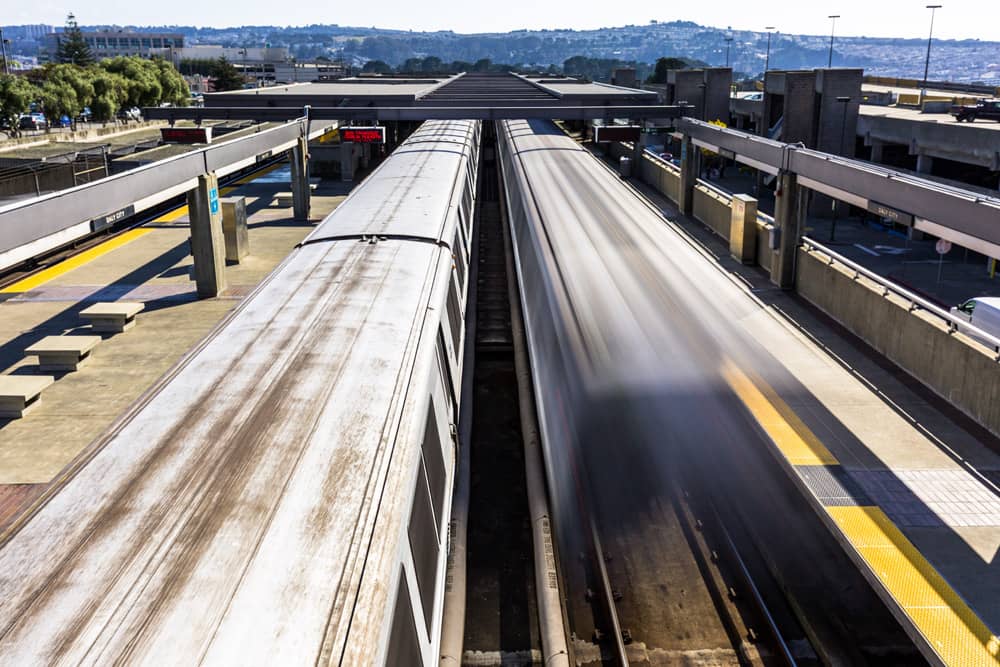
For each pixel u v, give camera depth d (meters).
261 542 5.67
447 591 10.54
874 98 57.72
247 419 7.50
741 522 12.70
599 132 35.28
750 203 27.92
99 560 5.46
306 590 5.23
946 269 29.80
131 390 18.00
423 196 18.80
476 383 18.83
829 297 22.34
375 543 5.80
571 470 13.80
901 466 12.93
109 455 6.87
